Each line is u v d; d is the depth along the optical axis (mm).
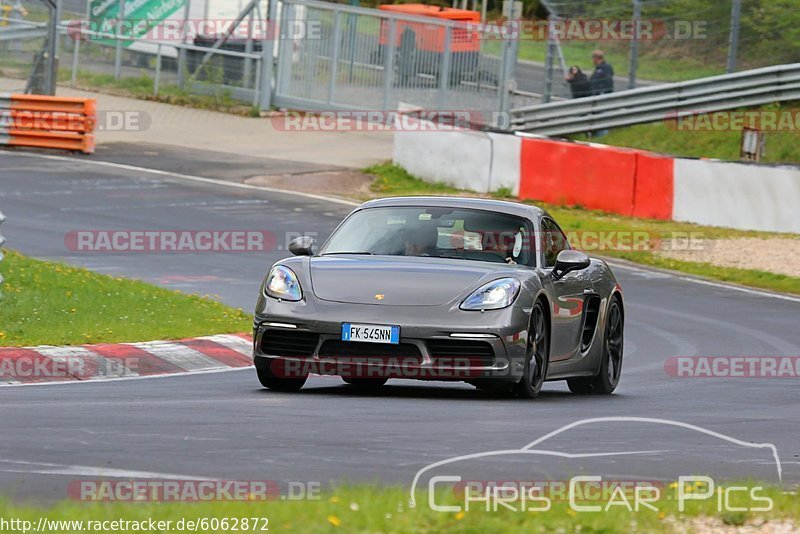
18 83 122062
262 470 21812
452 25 113062
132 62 126688
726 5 107062
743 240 81375
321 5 121188
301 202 86438
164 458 22641
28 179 87062
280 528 16297
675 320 56844
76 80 127500
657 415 31484
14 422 26156
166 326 43156
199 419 27312
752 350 48750
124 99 124875
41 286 49062
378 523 16500
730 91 103750
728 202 86438
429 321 30547
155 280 58188
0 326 40062
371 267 32312
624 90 109062
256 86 123812
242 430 25938
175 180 91000
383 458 23328
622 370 43188
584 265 34188
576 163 91125
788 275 71875
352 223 35312
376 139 114625
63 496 19266
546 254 35031
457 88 112875
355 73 120062
